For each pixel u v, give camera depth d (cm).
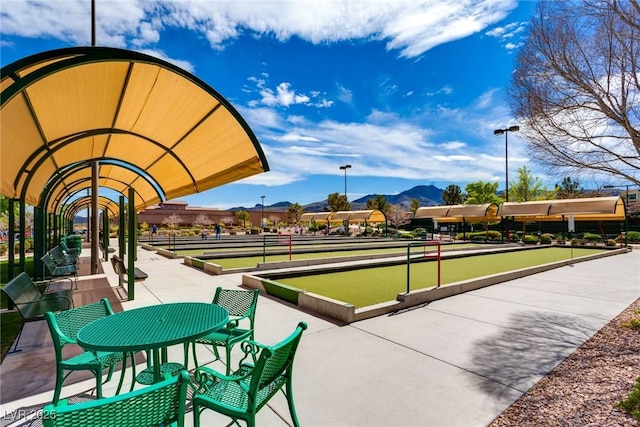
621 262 1275
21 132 427
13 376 329
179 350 398
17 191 623
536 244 2342
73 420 129
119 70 398
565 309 579
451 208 2916
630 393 286
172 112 507
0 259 1462
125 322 264
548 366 350
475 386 307
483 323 500
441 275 961
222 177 625
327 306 539
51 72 301
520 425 246
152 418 149
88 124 530
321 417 259
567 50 466
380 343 417
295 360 365
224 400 214
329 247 1903
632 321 485
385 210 5944
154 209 5434
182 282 822
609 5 428
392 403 279
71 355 382
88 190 1739
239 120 480
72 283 804
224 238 2838
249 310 365
